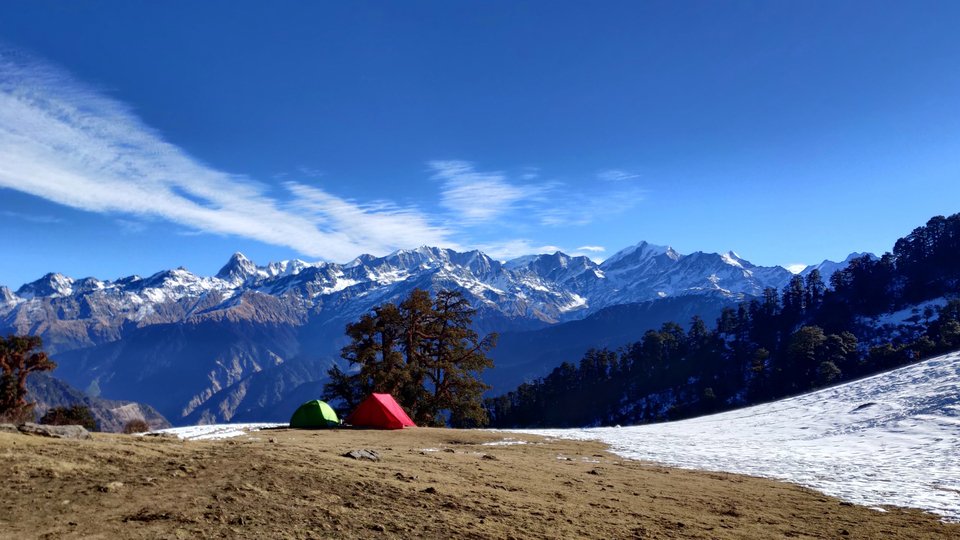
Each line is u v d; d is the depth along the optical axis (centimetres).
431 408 5544
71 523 678
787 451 2712
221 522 742
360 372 5203
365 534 777
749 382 18138
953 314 16725
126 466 1012
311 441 2431
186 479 957
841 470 2072
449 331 5688
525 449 2727
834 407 4244
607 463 2256
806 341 16812
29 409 5994
